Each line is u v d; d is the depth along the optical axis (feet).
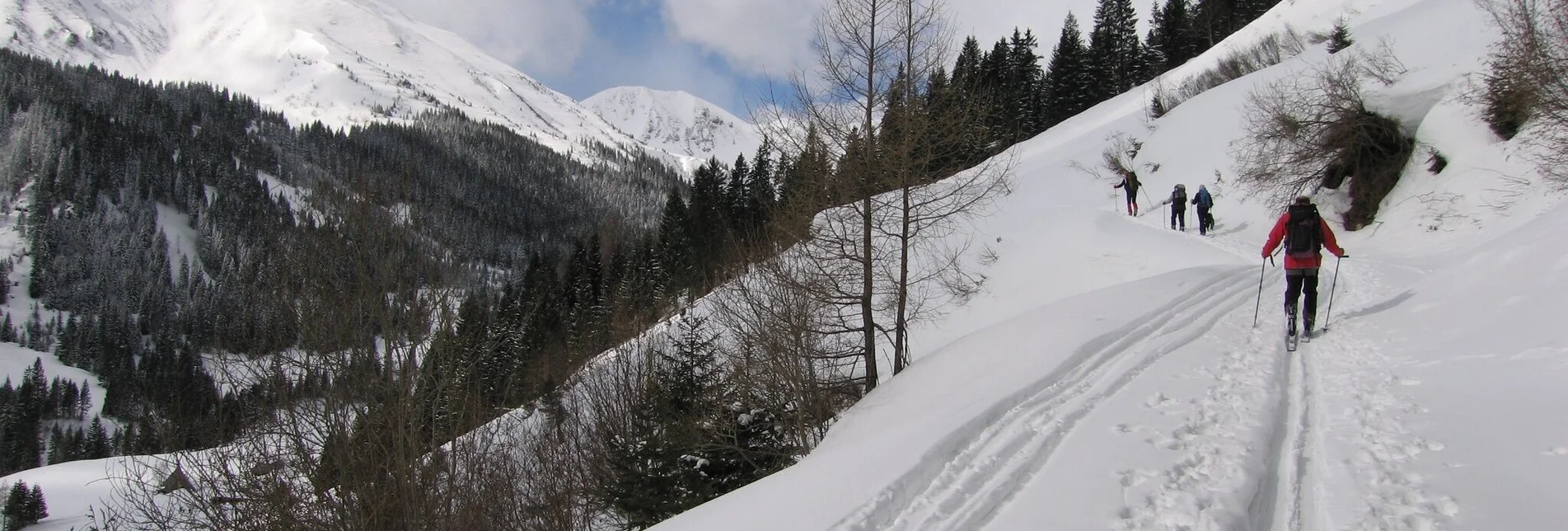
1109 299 33.42
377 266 28.60
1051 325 29.37
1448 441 13.10
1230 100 88.79
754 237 44.19
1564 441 11.88
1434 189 54.90
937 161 36.99
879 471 15.93
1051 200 90.94
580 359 72.43
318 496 27.94
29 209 469.16
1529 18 49.96
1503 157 50.42
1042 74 217.56
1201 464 13.98
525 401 52.24
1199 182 78.54
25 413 211.20
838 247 37.73
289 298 28.07
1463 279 25.71
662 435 42.27
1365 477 12.40
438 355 29.09
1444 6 77.00
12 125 545.85
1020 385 20.99
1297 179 66.33
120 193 488.02
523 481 43.91
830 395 40.68
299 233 28.73
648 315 79.25
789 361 39.50
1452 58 62.08
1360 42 82.23
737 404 41.11
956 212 37.27
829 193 36.83
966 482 14.74
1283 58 115.03
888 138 36.06
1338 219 63.36
